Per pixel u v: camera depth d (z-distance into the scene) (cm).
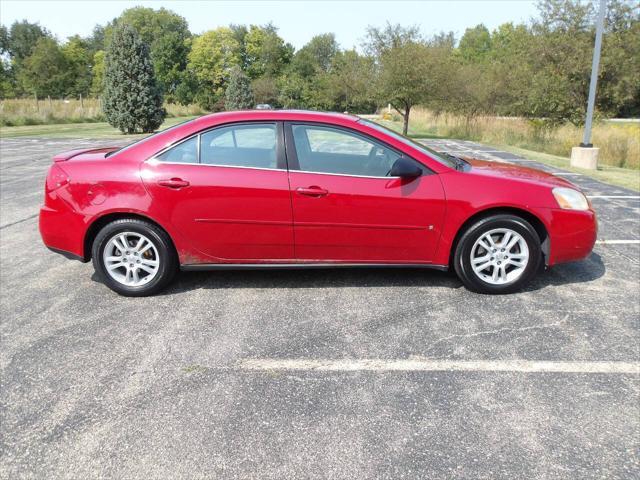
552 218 386
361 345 321
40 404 264
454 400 262
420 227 385
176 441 234
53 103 3684
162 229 395
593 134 1739
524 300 388
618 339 324
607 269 457
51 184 398
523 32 2067
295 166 385
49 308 385
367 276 445
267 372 292
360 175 384
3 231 619
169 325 354
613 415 249
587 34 1908
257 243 392
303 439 234
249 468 216
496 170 420
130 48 2470
